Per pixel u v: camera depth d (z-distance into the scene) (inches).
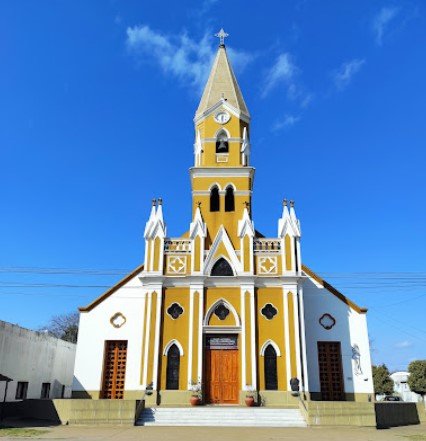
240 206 1358.3
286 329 1181.7
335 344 1269.7
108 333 1258.6
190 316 1197.1
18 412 1021.8
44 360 1542.8
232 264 1256.2
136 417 964.0
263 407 1072.8
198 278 1229.1
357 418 959.0
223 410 1011.9
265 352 1175.6
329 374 1243.2
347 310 1293.1
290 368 1147.3
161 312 1209.4
